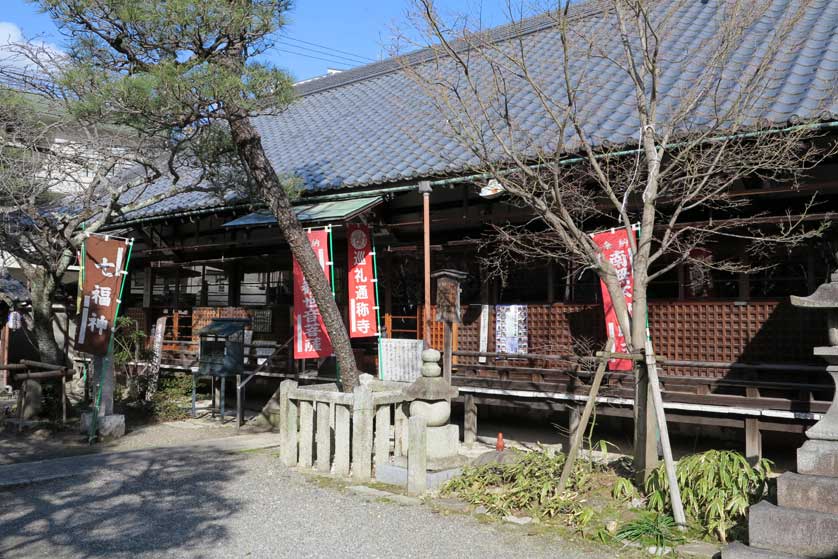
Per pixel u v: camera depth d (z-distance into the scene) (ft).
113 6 26.16
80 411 42.50
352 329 37.32
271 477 26.13
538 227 34.91
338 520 20.58
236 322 41.27
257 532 19.58
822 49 32.50
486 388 34.50
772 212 29.58
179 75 26.20
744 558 15.90
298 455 28.66
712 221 27.20
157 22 26.43
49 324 40.37
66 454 32.50
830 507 16.37
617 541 18.01
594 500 20.93
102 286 34.76
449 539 18.70
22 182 36.11
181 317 54.54
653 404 20.61
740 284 29.53
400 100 53.67
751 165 25.62
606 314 30.50
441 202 39.60
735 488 19.06
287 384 28.45
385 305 42.27
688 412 28.71
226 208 44.55
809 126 24.54
